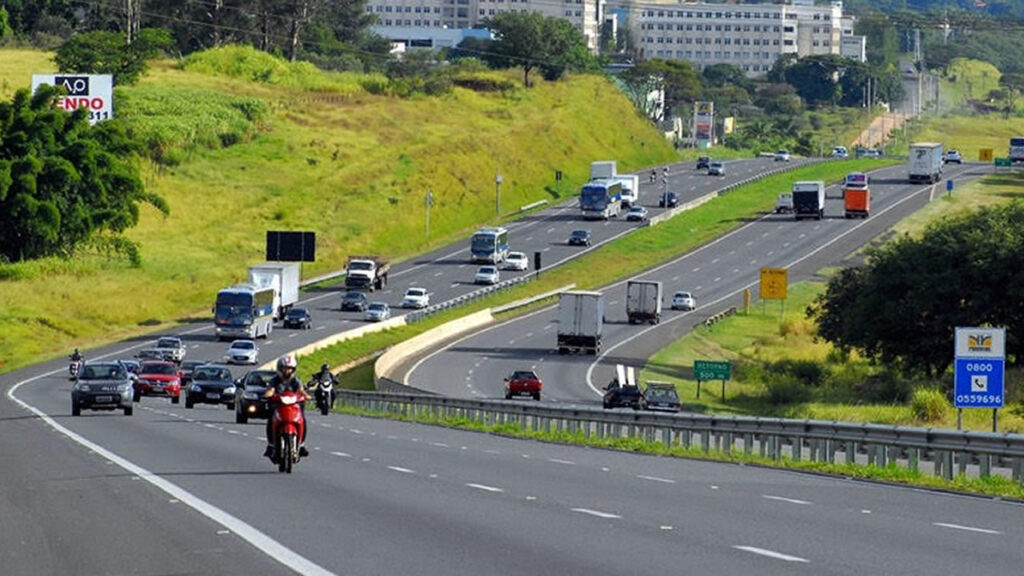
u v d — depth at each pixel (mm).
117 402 134125
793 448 98688
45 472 73000
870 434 89188
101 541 47094
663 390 177875
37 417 131250
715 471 85625
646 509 59531
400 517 54500
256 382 128125
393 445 103562
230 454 86562
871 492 71375
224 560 42500
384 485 68188
